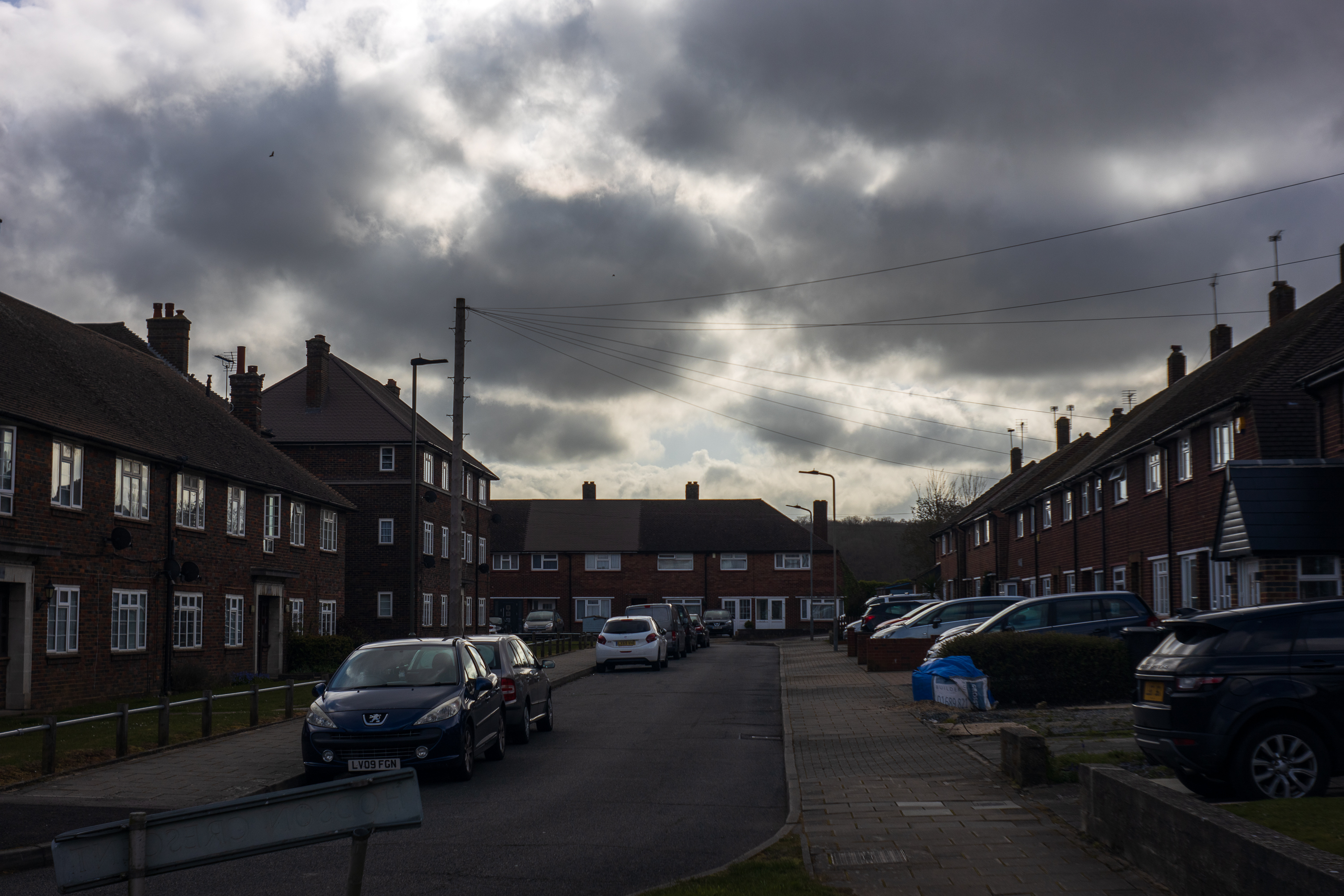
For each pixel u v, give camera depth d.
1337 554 18.61
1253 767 9.09
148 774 13.22
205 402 37.44
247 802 4.96
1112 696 18.78
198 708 22.08
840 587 75.19
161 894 8.02
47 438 23.09
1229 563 22.92
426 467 54.00
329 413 53.84
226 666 31.58
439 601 55.53
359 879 5.09
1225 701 9.16
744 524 77.69
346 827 5.05
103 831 4.79
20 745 15.73
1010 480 62.88
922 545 91.06
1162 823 7.17
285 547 36.31
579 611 75.25
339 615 41.38
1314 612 9.46
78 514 24.17
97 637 24.75
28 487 22.44
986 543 55.19
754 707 22.44
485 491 65.44
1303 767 9.07
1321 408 21.53
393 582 51.72
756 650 50.81
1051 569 42.22
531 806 11.59
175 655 28.52
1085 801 8.81
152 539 27.48
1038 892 7.17
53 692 22.91
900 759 13.75
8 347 25.28
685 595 75.12
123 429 26.83
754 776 13.60
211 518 30.89
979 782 11.70
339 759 13.00
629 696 25.64
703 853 9.20
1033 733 11.39
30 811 10.84
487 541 65.38
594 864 8.80
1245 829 6.17
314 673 34.69
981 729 15.80
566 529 77.69
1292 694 9.12
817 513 77.50
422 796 12.40
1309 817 6.70
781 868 8.05
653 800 11.94
